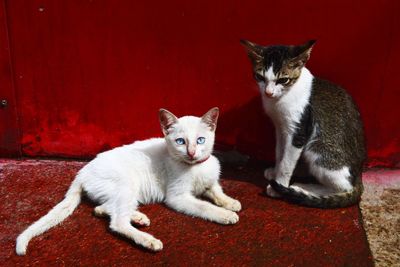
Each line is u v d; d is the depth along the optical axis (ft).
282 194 3.86
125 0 3.89
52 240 3.54
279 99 3.68
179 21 3.93
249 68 4.04
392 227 3.64
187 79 4.13
